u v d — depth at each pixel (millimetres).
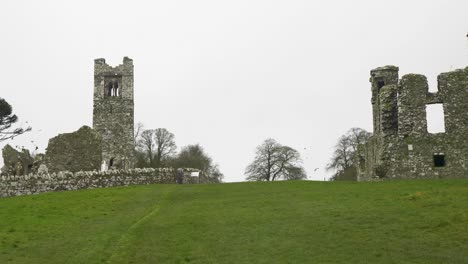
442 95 64688
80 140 75062
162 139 132375
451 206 37875
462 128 63688
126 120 107750
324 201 44000
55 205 50406
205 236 35875
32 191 62750
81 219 43844
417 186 48656
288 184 58469
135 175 71125
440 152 63812
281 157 113812
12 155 76062
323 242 32969
